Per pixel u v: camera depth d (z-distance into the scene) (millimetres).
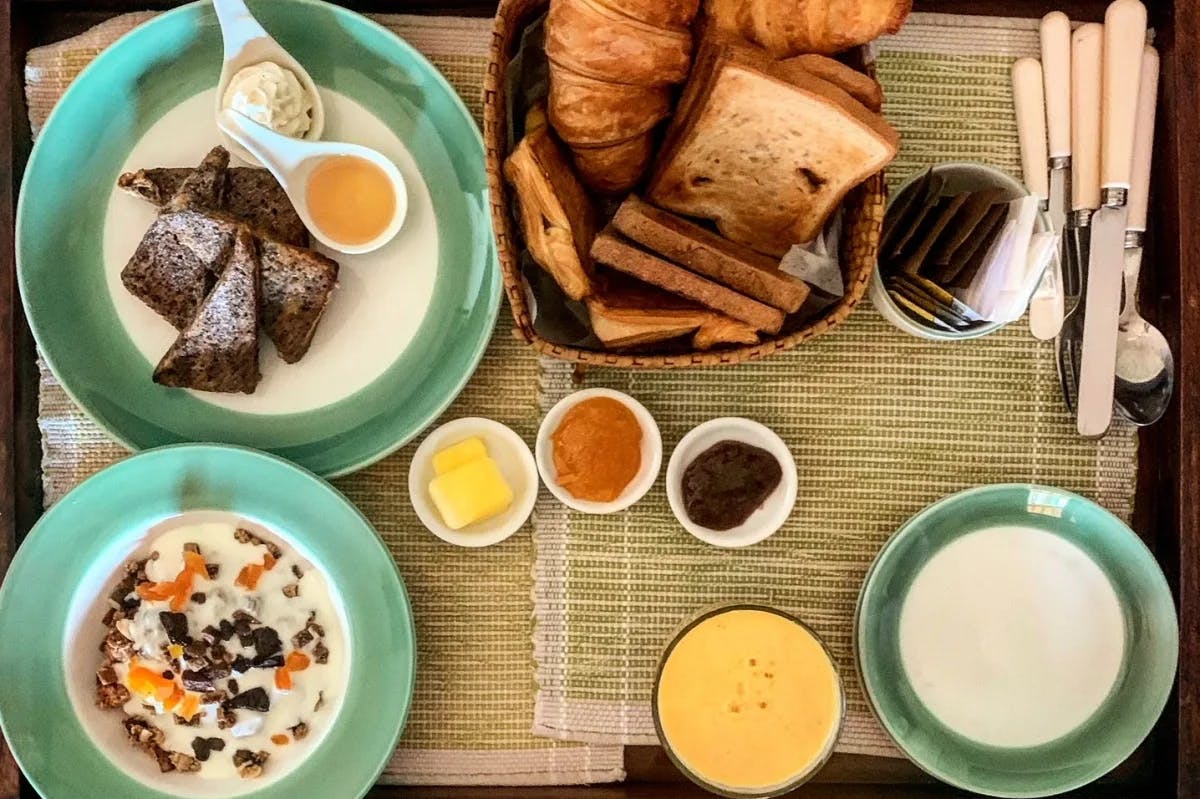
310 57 996
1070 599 989
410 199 1008
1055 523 980
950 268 944
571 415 991
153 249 970
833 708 939
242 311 952
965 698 989
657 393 1025
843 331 1025
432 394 988
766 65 803
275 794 980
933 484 1027
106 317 1000
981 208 927
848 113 804
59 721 976
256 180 994
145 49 977
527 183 845
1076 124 998
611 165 893
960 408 1026
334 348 1007
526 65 929
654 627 1023
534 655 1021
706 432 998
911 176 1018
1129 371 1000
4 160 993
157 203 990
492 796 1008
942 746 976
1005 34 1017
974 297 947
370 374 1007
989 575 993
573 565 1024
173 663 989
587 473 985
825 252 944
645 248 869
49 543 956
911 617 992
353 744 971
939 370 1025
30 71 1020
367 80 998
